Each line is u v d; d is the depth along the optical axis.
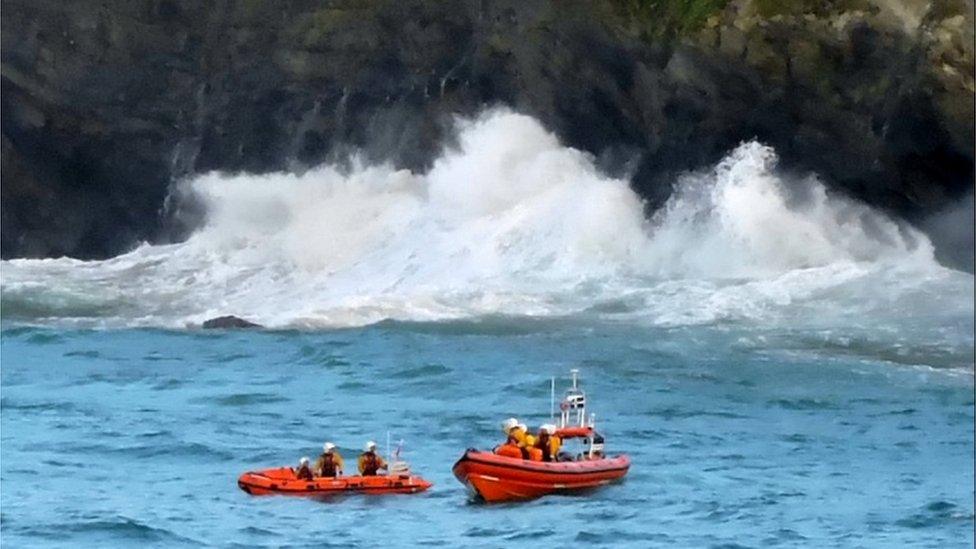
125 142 161.38
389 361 111.81
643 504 77.69
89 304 139.00
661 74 135.88
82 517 75.62
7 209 164.50
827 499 78.44
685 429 93.06
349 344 117.56
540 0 139.62
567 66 140.88
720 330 118.94
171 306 138.25
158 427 93.88
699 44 132.38
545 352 113.44
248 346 118.75
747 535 73.00
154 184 162.25
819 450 88.44
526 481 78.00
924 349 112.88
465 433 92.19
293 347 117.88
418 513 76.44
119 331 126.94
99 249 163.62
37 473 84.12
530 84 144.38
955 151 129.12
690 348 113.88
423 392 102.88
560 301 129.00
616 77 139.50
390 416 96.56
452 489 80.56
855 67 129.75
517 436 79.88
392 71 151.38
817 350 112.81
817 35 129.50
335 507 77.50
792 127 133.62
